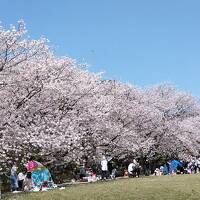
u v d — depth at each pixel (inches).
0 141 921.5
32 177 871.7
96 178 1288.1
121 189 722.2
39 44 1022.4
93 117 1278.3
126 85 1903.3
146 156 1902.1
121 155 1690.5
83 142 1293.1
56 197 644.1
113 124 1497.3
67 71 1174.3
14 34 951.0
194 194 653.3
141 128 1849.2
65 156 1189.1
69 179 1360.7
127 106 1718.8
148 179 1021.2
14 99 997.2
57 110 1121.4
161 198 623.2
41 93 1067.3
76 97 1191.6
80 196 646.5
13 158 1024.2
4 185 1037.8
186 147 2090.3
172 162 1685.5
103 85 1658.5
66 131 1096.2
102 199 619.5
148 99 2126.0
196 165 1839.3
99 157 1417.3
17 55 970.1
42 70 1030.4
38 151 1071.6
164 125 1979.6
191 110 2432.3
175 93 2365.9
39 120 1051.9
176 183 825.5
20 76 984.9
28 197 661.9
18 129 951.6
